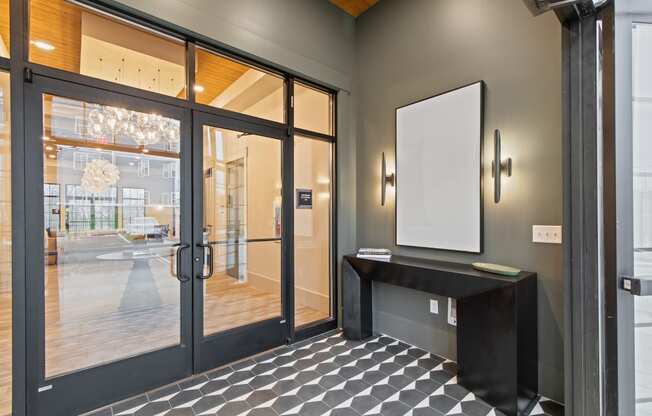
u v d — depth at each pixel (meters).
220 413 2.00
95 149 2.08
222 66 2.67
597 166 1.49
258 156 2.88
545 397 2.16
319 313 3.38
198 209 2.50
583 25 1.54
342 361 2.69
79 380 1.99
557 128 2.13
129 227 2.22
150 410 2.03
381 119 3.29
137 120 2.25
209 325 2.58
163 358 2.32
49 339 1.92
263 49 2.76
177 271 2.41
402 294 3.10
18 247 1.80
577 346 1.57
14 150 1.79
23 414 1.80
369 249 3.18
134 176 2.23
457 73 2.67
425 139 2.88
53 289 1.94
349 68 3.46
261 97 2.91
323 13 3.24
